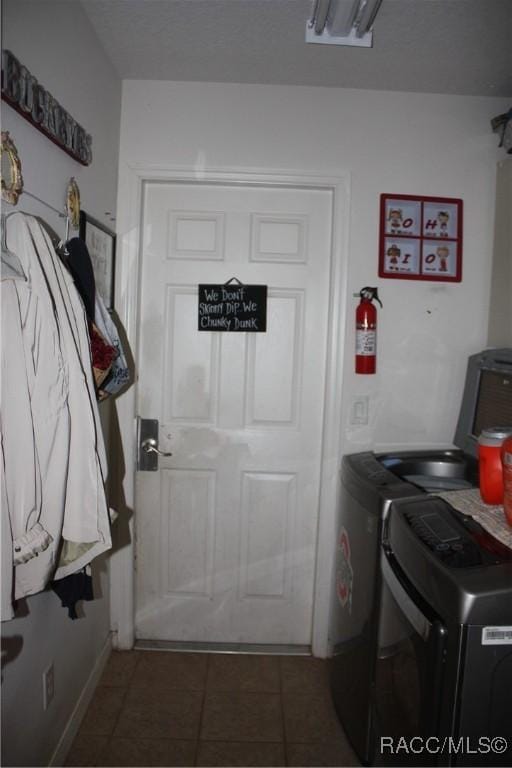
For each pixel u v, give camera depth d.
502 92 2.00
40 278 1.11
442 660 1.04
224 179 2.04
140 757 1.66
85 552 1.28
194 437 2.17
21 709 1.32
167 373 2.16
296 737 1.76
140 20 1.63
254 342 2.15
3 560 1.00
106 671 2.06
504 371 1.77
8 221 1.12
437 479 1.85
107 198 1.91
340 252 2.05
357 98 2.02
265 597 2.23
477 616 0.98
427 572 1.13
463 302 2.08
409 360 2.09
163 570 2.22
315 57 1.81
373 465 1.79
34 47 1.26
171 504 2.20
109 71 1.87
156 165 2.03
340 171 2.03
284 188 2.10
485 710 1.01
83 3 1.55
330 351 2.08
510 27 1.59
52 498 1.14
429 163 2.04
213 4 1.54
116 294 2.05
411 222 2.05
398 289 2.07
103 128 1.83
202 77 1.98
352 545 1.72
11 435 1.04
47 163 1.37
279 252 2.12
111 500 2.11
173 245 2.12
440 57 1.77
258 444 2.18
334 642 1.93
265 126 2.03
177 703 1.90
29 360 1.09
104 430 1.98
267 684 2.01
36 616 1.40
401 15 1.54
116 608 2.17
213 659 2.15
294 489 2.19
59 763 1.58
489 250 2.07
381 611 1.46
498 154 2.04
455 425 2.11
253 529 2.20
